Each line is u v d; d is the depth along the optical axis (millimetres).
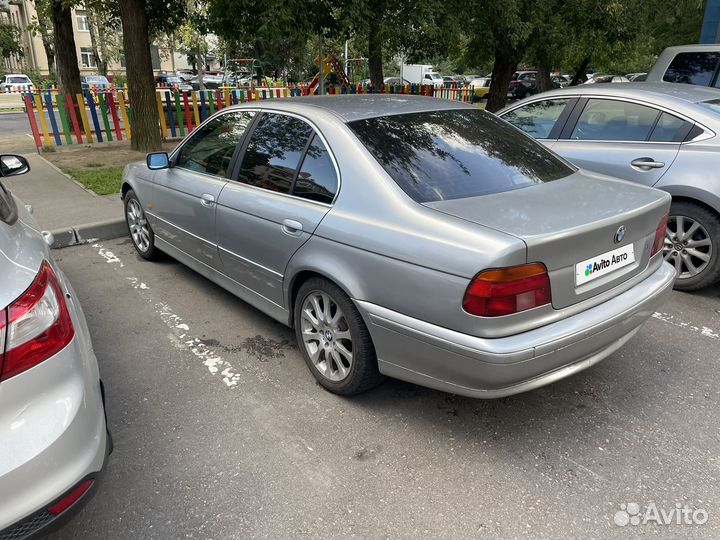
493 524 2307
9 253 1909
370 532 2270
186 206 4250
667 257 4668
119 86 33438
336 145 3086
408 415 3031
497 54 12844
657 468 2619
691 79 7426
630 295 2822
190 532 2277
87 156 10336
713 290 4719
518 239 2309
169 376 3410
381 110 3377
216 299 4512
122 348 3746
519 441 2816
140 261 5414
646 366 3508
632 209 2750
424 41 10391
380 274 2686
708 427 2916
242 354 3670
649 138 4688
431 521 2324
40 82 40125
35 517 1739
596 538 2238
